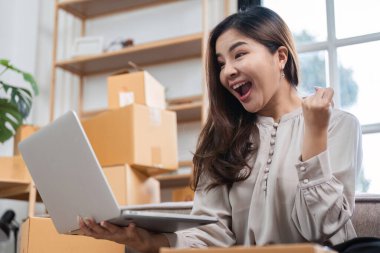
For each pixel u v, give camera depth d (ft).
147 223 4.00
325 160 4.04
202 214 5.00
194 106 11.37
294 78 5.09
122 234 4.05
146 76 9.90
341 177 4.33
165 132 9.69
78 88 13.69
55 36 13.17
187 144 12.19
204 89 11.21
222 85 5.18
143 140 9.25
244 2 12.17
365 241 3.65
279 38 4.92
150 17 13.24
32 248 5.46
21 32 13.50
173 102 12.33
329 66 11.32
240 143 4.97
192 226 4.27
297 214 4.28
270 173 4.62
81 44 13.10
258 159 4.85
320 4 11.69
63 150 3.92
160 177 11.34
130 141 9.12
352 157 4.46
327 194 4.05
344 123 4.62
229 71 4.80
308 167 4.07
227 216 4.96
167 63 12.83
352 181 4.36
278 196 4.53
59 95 13.66
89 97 13.61
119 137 9.25
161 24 13.08
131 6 13.48
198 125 12.23
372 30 11.12
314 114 3.97
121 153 9.18
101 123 9.51
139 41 13.24
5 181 9.45
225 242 4.81
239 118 5.14
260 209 4.64
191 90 12.44
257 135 5.00
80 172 3.82
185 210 5.53
